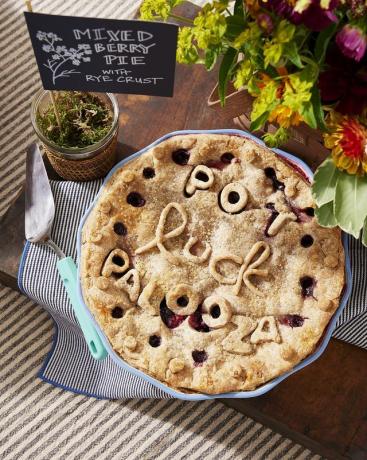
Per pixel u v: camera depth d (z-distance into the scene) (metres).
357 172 0.76
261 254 0.83
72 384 1.03
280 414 0.94
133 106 0.96
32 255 0.92
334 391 0.94
